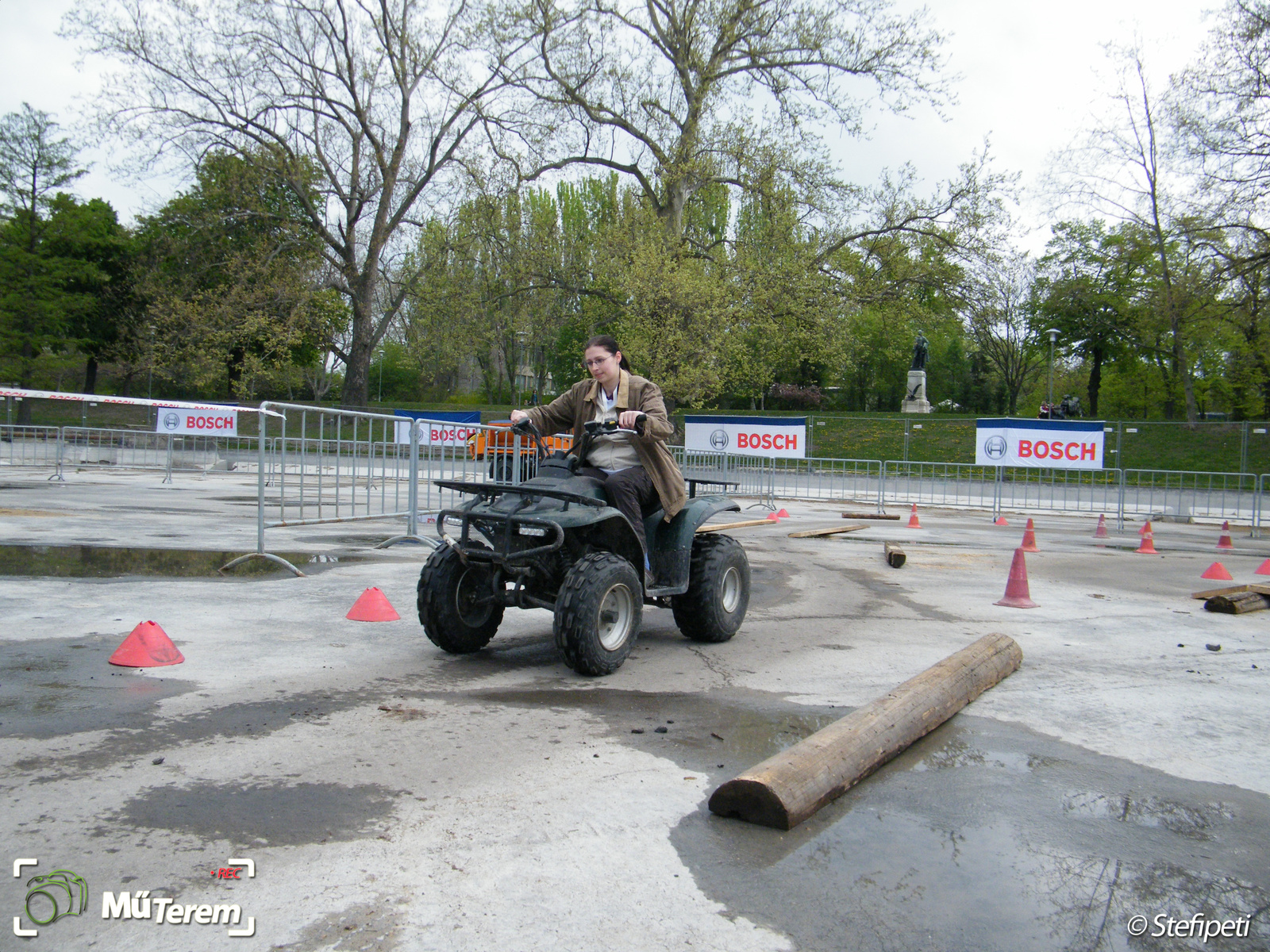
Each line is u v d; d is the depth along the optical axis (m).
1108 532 15.96
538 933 2.06
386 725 3.59
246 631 5.24
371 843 2.50
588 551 4.82
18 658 4.41
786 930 2.13
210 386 40.81
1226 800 3.11
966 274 25.72
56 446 23.30
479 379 73.00
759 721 3.82
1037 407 64.38
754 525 14.52
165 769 3.01
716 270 25.88
